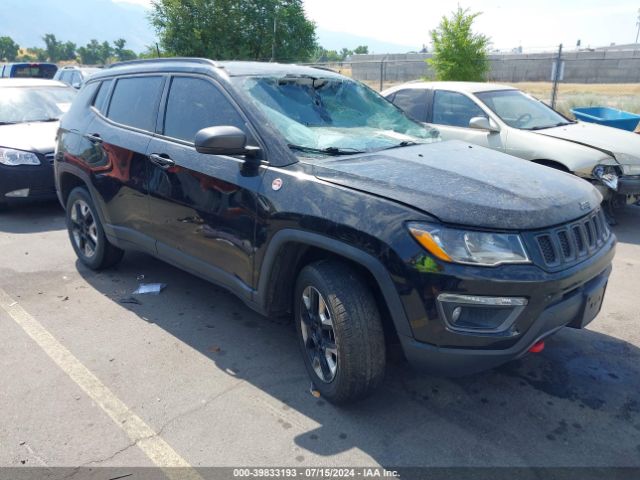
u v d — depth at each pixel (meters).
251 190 3.26
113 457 2.71
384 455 2.72
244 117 3.45
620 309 4.33
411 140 3.83
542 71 25.86
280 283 3.31
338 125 3.73
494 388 3.29
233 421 2.98
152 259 5.49
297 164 3.16
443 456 2.72
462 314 2.62
